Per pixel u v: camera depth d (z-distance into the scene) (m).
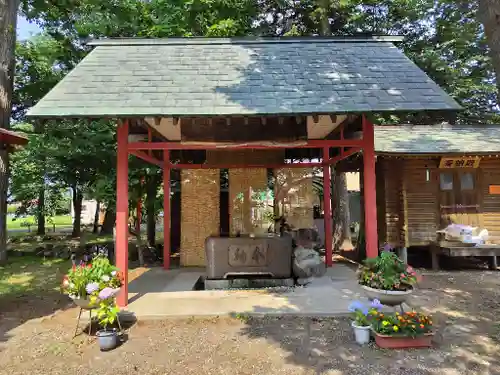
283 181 10.80
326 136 8.11
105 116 4.98
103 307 4.62
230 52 7.24
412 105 5.18
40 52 11.98
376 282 4.76
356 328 4.48
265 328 5.01
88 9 11.66
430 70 13.22
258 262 7.32
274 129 6.48
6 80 9.63
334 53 7.08
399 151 8.98
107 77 6.06
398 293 4.60
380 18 14.19
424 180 9.91
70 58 12.03
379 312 4.54
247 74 6.28
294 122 6.46
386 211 9.92
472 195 9.88
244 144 6.22
